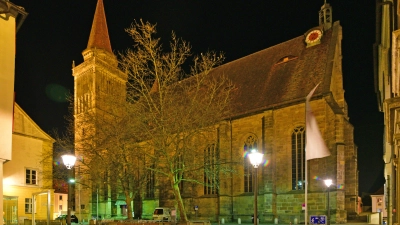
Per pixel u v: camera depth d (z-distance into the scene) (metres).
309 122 19.62
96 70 62.88
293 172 42.59
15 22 14.59
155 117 26.36
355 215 42.09
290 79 46.72
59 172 36.66
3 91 13.66
